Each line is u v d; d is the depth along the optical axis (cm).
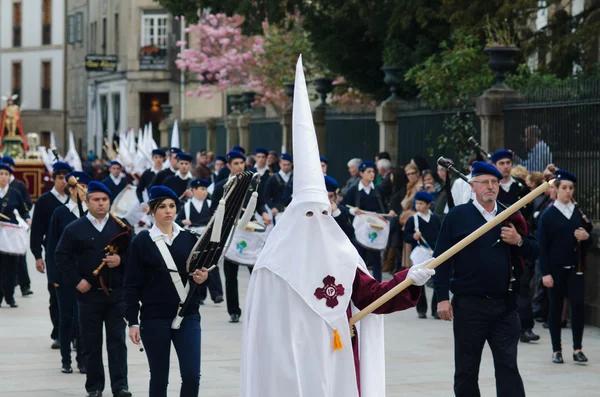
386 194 2383
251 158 2830
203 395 1255
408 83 2914
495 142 2144
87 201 1249
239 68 5275
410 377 1367
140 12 6725
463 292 1038
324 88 3189
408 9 2744
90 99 7581
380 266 2094
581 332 1466
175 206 1044
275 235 811
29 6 8644
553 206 1466
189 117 6631
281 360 794
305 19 3119
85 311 1235
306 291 796
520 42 2653
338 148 3092
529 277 1634
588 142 1870
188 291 1025
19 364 1457
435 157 2505
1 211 1989
